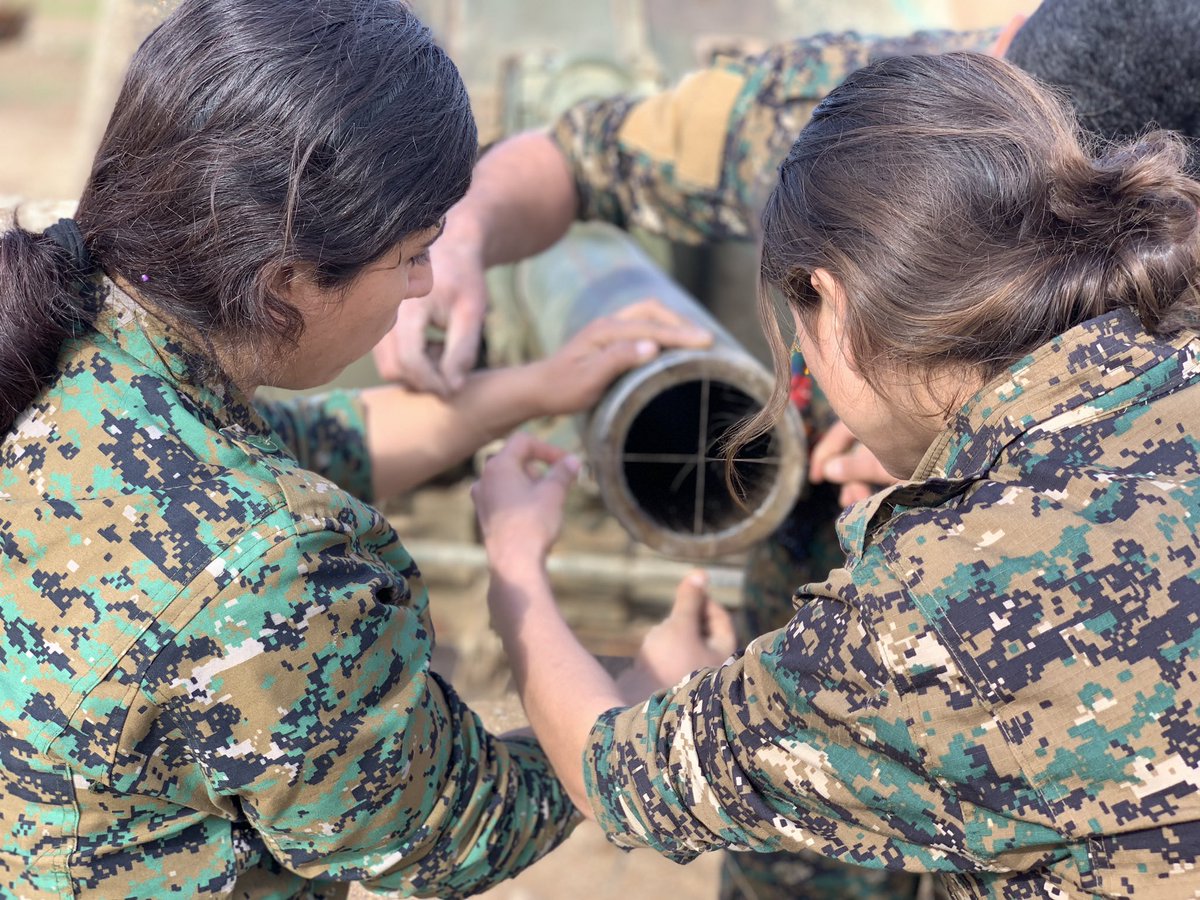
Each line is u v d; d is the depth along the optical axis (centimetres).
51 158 781
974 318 91
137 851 103
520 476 159
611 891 264
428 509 319
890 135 92
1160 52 125
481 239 188
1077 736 85
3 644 96
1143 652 84
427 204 100
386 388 174
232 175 92
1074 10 131
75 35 1042
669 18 397
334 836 104
